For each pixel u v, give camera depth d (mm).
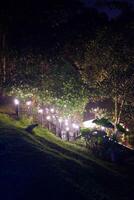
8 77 19328
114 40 18359
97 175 12367
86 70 18547
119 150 15000
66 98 17797
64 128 16672
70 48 19844
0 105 17328
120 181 12367
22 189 10016
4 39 20406
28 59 19750
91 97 18531
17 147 12633
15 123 15336
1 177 10398
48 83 18266
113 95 18328
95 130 16375
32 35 21109
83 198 10305
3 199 9422
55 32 20984
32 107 17328
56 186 10555
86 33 19859
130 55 18188
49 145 13906
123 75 18125
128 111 19219
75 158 13375
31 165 11461
